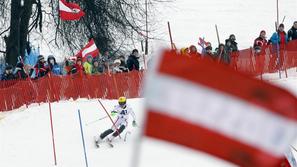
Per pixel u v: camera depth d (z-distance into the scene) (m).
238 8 104.44
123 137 41.88
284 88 11.45
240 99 11.62
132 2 77.06
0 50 72.44
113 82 50.59
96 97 50.47
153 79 11.65
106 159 37.91
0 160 38.84
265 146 11.68
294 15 101.62
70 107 48.06
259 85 11.54
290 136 11.48
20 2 67.94
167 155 36.50
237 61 52.53
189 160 35.44
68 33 71.38
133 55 53.16
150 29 83.81
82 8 71.12
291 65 54.81
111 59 71.31
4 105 49.78
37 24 70.88
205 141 11.86
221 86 11.65
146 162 35.59
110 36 72.38
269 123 11.57
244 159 11.78
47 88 50.09
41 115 46.91
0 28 71.88
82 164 37.28
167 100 11.74
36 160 38.44
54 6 71.06
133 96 51.00
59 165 37.38
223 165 34.31
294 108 11.38
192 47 48.84
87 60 51.00
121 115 40.81
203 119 11.77
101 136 40.44
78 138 42.00
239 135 11.73
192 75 11.66
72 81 50.22
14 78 51.34
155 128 11.87
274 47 54.28
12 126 45.56
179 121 11.80
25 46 68.62
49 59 52.31
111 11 72.19
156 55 11.62
